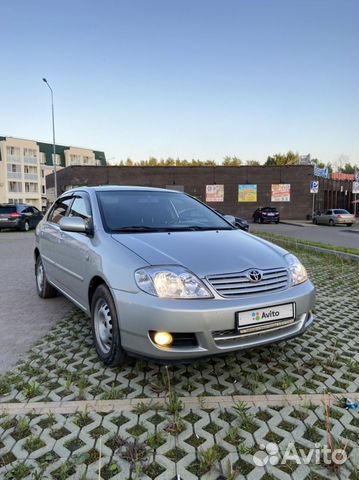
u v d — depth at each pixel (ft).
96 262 10.55
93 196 13.48
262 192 113.91
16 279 22.67
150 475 6.56
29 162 235.40
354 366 10.58
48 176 150.10
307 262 29.04
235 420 8.09
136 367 10.43
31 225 70.90
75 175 112.16
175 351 8.65
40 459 6.91
